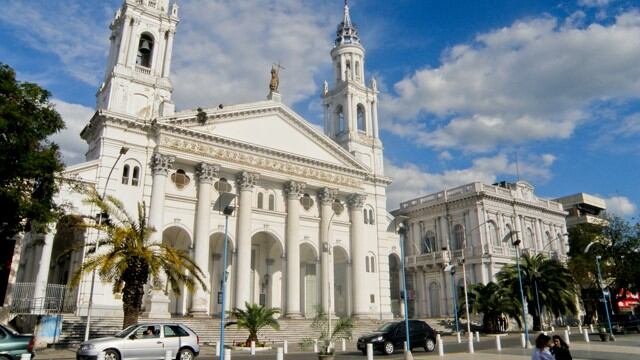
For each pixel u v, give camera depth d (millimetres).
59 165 25594
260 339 36406
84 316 32812
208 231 41125
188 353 20844
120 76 41156
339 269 54812
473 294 45844
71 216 27844
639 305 59250
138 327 20250
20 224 24938
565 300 44375
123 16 43750
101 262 24672
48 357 23656
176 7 46219
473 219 61375
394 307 65625
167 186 40812
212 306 44875
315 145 50688
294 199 47219
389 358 24328
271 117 47906
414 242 68312
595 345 28984
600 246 52500
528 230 66500
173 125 40875
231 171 44281
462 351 27391
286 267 45438
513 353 25156
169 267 26312
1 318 28656
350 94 58906
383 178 56719
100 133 39469
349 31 63375
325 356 20250
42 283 32281
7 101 22906
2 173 22391
